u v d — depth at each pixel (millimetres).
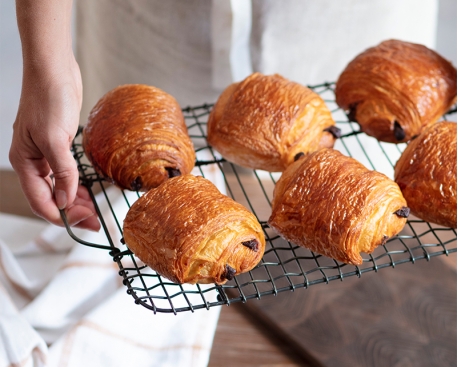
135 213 631
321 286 804
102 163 700
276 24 963
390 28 1005
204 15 933
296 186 652
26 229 875
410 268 823
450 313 784
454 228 690
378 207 642
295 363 753
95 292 762
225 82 989
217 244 611
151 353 722
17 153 654
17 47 1386
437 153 684
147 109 710
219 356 755
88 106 1119
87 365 706
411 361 745
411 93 745
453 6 1304
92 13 1013
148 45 985
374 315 780
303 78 1026
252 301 784
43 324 738
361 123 778
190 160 713
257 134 712
